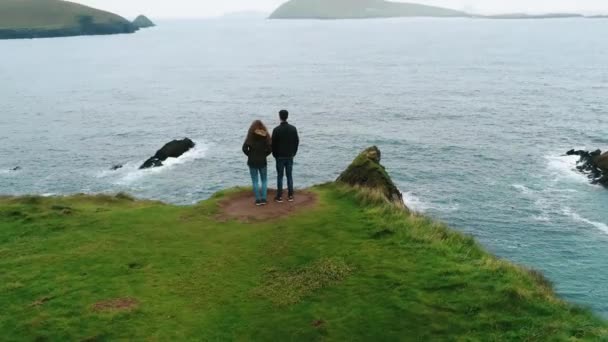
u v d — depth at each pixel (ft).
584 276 118.93
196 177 197.36
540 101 355.56
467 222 150.61
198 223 57.00
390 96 401.49
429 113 324.19
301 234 52.44
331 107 355.97
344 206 60.54
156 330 36.73
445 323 36.40
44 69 644.27
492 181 186.91
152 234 54.34
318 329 36.27
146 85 492.13
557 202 164.76
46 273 45.78
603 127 269.44
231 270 45.57
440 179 190.08
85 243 52.60
